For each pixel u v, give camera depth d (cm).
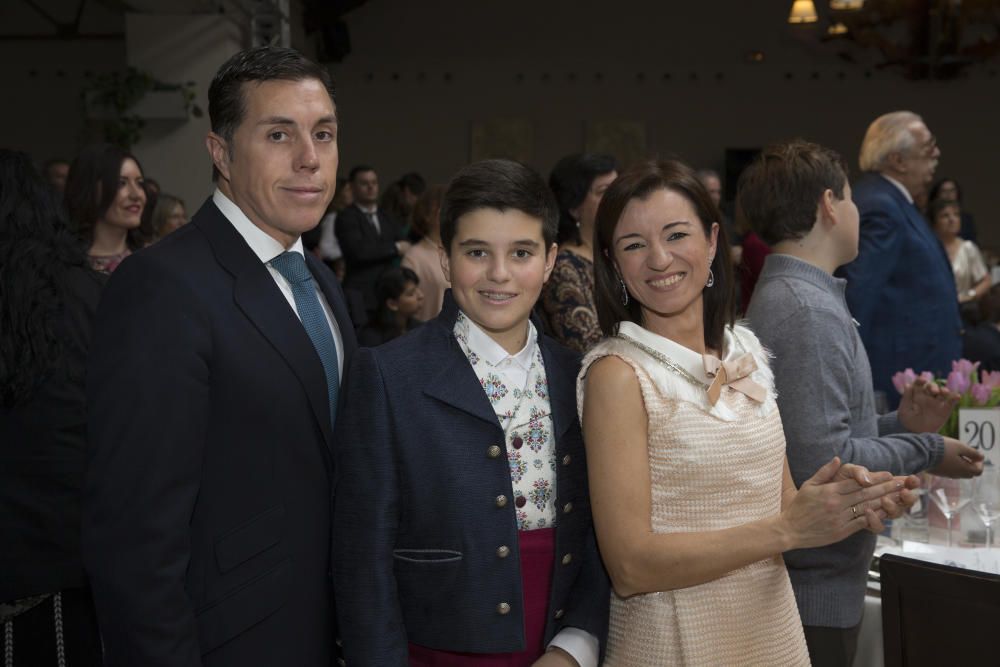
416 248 453
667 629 140
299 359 138
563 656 142
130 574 122
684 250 142
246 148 139
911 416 199
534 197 142
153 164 688
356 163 1195
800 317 176
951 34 1134
